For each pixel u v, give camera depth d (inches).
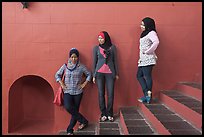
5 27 206.8
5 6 205.9
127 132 151.4
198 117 132.0
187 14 211.0
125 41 208.5
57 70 208.4
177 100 168.4
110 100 194.9
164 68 212.5
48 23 207.5
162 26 210.5
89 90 209.9
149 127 156.6
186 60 212.4
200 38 211.8
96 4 208.1
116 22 208.4
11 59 207.9
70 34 208.1
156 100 204.1
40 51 207.9
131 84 210.4
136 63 209.2
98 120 209.9
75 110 193.3
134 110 199.8
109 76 193.9
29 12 206.8
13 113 217.6
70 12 207.6
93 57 200.2
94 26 208.1
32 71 208.4
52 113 232.4
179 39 211.5
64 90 194.2
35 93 232.7
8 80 208.5
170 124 139.7
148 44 184.9
